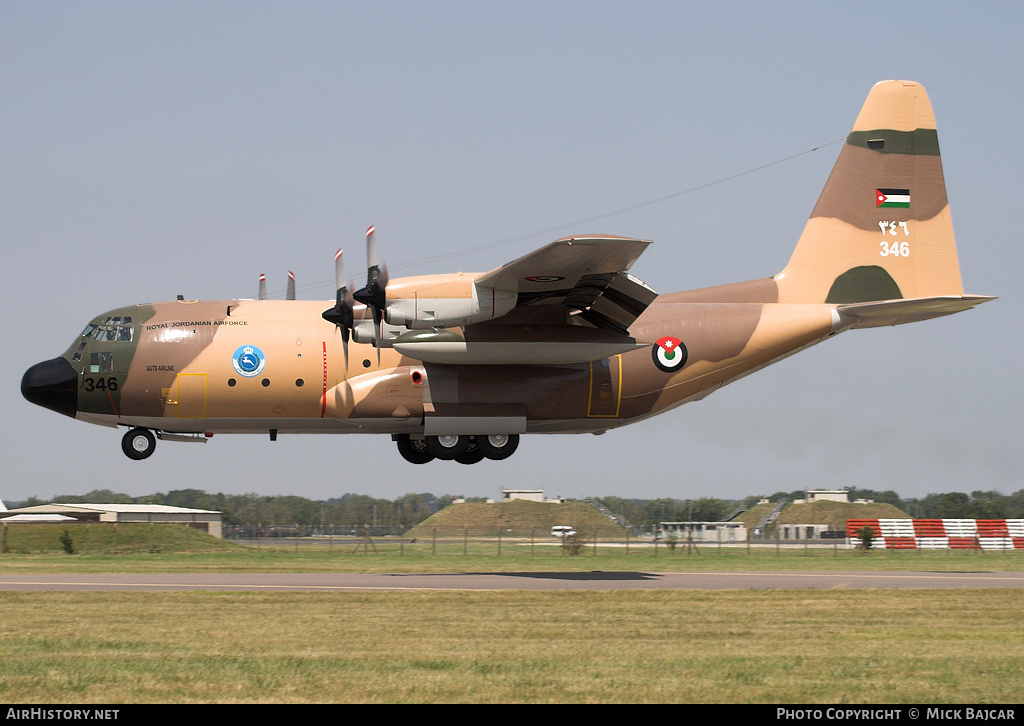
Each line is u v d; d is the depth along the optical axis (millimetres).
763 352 81062
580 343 73125
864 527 127438
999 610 55875
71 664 38812
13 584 66062
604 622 50125
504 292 68500
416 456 84250
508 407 75688
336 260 74188
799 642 44969
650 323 79250
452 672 37625
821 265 84312
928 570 84500
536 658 40469
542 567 87688
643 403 78938
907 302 79562
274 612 53000
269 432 78125
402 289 68125
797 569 85562
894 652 42656
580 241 60469
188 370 73125
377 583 67750
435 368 75312
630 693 34562
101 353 73000
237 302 77312
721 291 83188
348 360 74750
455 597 59500
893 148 85625
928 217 85500
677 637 45906
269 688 34938
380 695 34031
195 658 40031
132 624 48625
